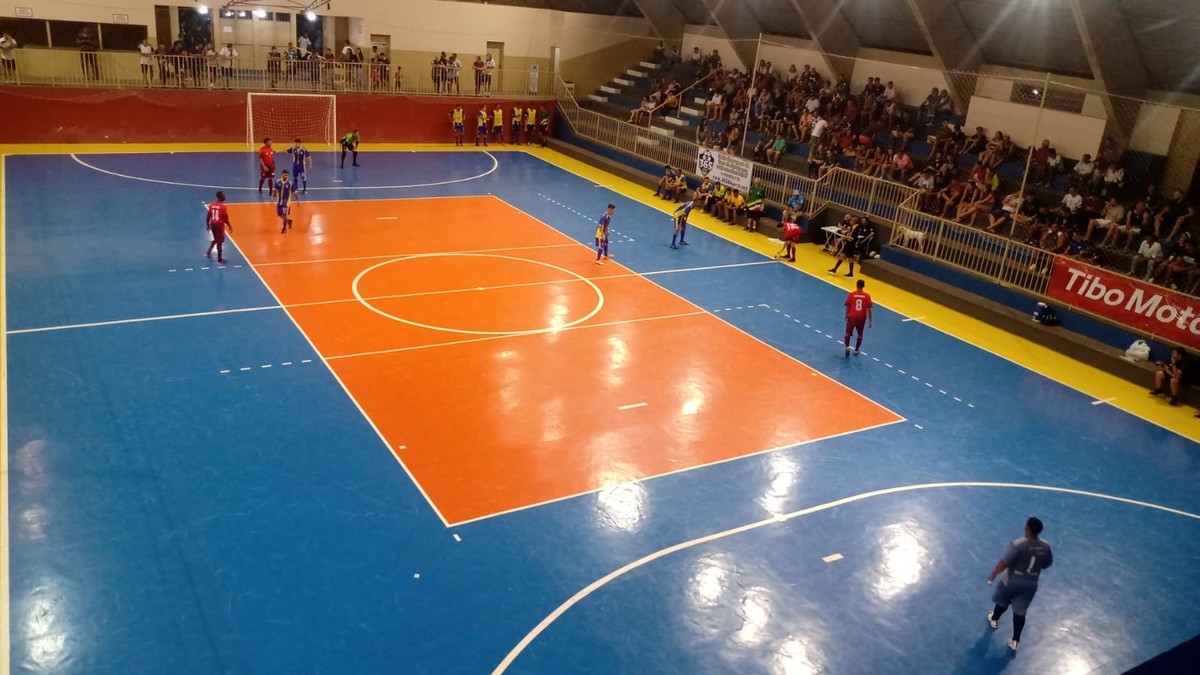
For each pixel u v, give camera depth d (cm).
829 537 1119
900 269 2283
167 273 1872
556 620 924
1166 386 1683
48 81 3020
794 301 2050
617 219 2678
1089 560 1126
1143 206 2153
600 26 4106
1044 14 2431
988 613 1000
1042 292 2009
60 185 2497
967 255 2203
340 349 1559
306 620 890
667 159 3203
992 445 1416
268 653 841
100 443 1188
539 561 1019
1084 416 1560
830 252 2503
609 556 1040
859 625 960
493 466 1213
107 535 998
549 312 1830
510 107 3800
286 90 3375
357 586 948
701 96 3750
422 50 3753
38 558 948
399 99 3581
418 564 994
